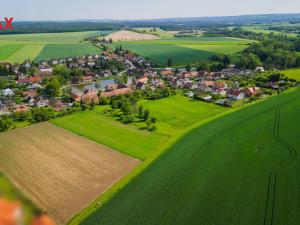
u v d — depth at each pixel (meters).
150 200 62.94
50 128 107.38
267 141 91.50
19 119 116.88
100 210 60.03
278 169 74.69
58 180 71.75
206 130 101.88
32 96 151.25
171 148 88.31
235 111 122.31
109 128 106.44
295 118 111.12
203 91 156.62
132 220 56.91
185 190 66.25
